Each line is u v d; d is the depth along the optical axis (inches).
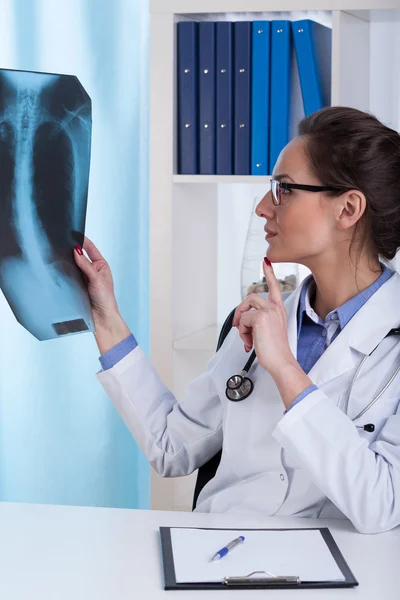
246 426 58.1
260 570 43.6
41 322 55.5
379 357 55.8
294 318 59.8
